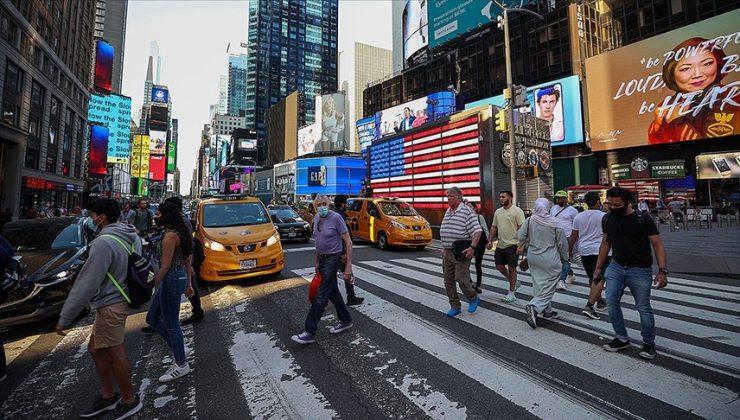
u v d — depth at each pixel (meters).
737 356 3.61
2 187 26.28
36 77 30.31
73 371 3.62
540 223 4.59
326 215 4.36
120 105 69.06
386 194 19.30
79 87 41.19
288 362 3.62
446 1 44.84
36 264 5.16
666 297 6.29
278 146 99.25
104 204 2.95
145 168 114.75
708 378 3.14
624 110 28.41
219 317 5.12
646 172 27.47
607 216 3.95
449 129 14.89
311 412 2.72
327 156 71.69
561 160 33.09
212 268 6.61
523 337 4.18
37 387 3.28
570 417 2.58
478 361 3.55
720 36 23.62
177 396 3.01
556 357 3.62
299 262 9.40
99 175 52.53
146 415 2.74
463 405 2.76
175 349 3.34
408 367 3.44
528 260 4.67
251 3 139.25
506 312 5.16
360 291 6.41
